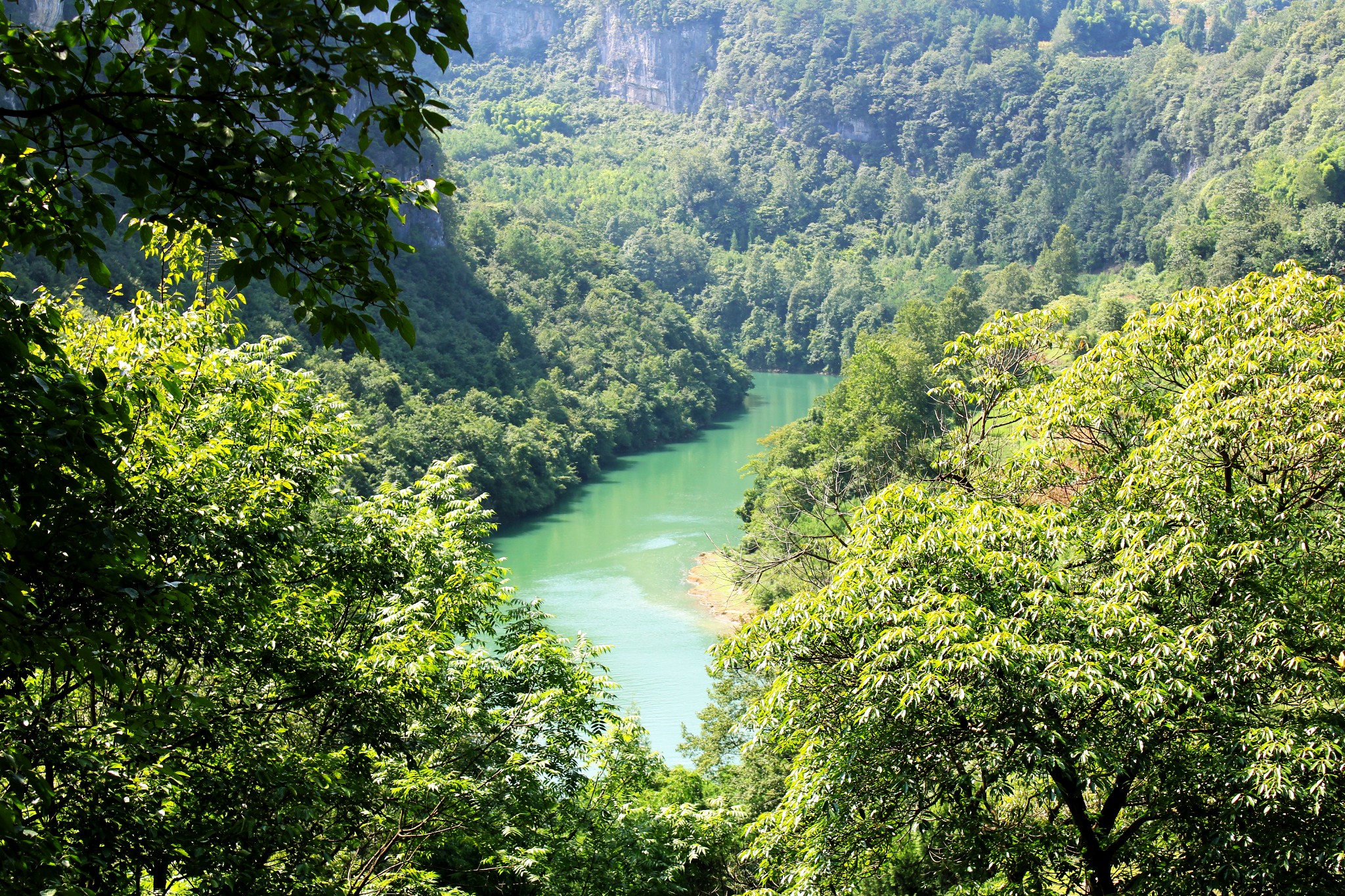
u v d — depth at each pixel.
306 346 82.75
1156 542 13.55
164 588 6.46
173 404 11.79
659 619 52.81
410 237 117.19
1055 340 19.08
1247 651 12.64
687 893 19.59
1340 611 13.31
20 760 5.62
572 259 152.25
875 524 14.64
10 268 59.66
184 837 8.77
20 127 5.80
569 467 91.56
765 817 14.13
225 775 9.70
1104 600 13.24
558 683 17.61
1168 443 14.12
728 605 54.66
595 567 63.44
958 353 19.66
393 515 17.66
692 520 77.25
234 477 12.85
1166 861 13.06
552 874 15.74
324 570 14.64
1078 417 16.41
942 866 15.12
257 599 10.92
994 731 12.43
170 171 6.00
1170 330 16.25
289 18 5.45
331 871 11.52
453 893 13.33
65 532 6.09
